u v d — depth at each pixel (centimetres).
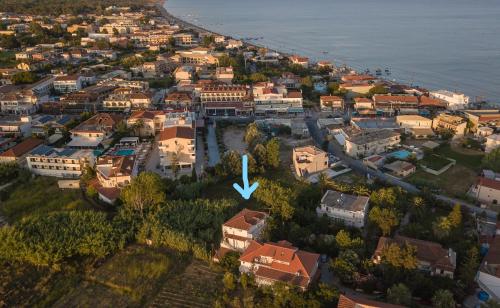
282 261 10069
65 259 11375
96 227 11912
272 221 12000
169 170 16500
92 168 15638
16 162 15900
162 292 10169
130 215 12712
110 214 13238
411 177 15988
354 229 12094
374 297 9594
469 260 9994
